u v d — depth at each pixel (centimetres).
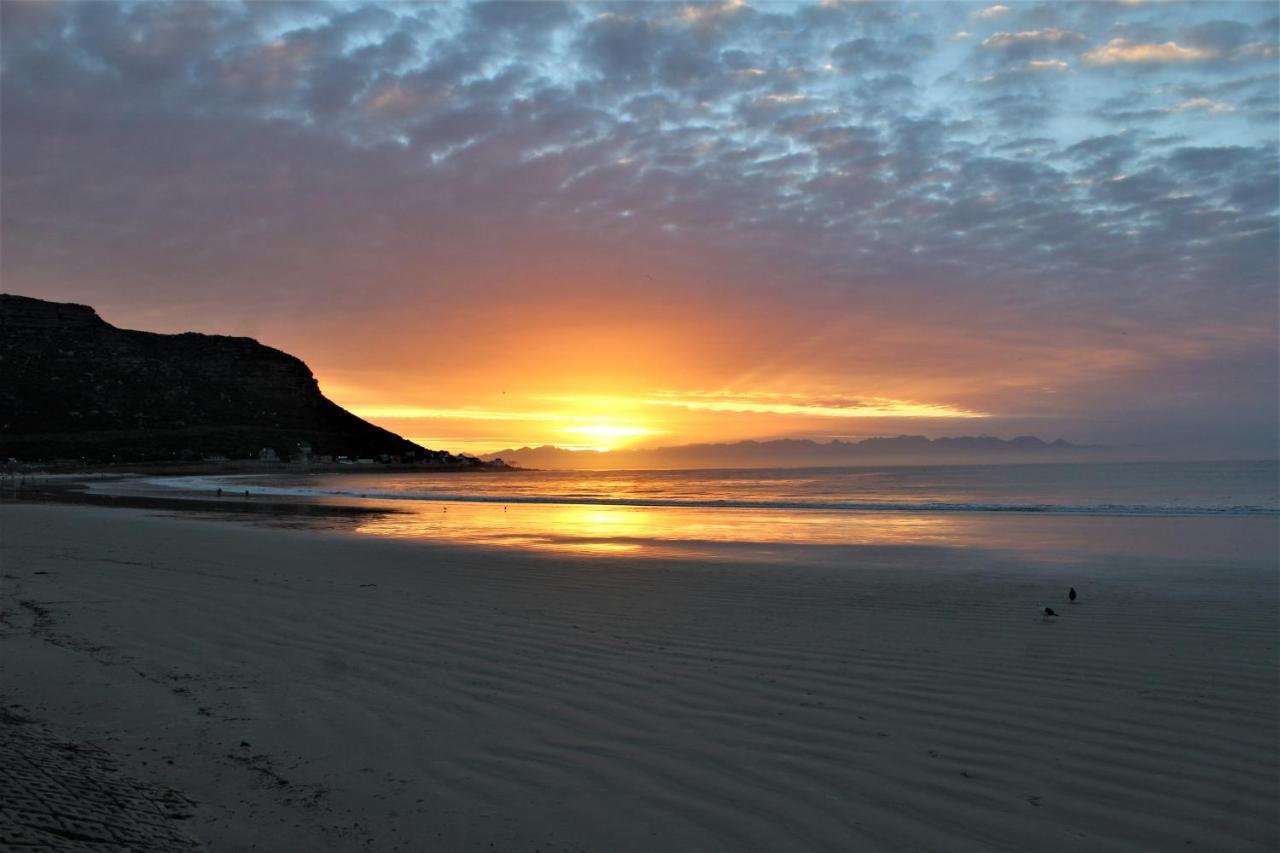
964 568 1269
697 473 12012
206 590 935
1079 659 630
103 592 908
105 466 9581
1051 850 327
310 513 2803
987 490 4688
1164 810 363
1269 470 8162
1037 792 383
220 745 443
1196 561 1388
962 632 738
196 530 1834
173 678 571
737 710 506
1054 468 10169
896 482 6181
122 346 14012
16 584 954
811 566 1282
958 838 338
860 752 434
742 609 861
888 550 1592
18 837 293
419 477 10338
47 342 13025
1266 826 348
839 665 616
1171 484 5134
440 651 659
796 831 344
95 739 444
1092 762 418
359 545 1573
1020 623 783
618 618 805
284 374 15550
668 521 2497
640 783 395
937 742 448
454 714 500
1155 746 439
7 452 9519
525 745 446
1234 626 758
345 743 450
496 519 2595
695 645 683
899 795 379
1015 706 511
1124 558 1440
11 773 358
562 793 384
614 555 1451
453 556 1380
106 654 630
